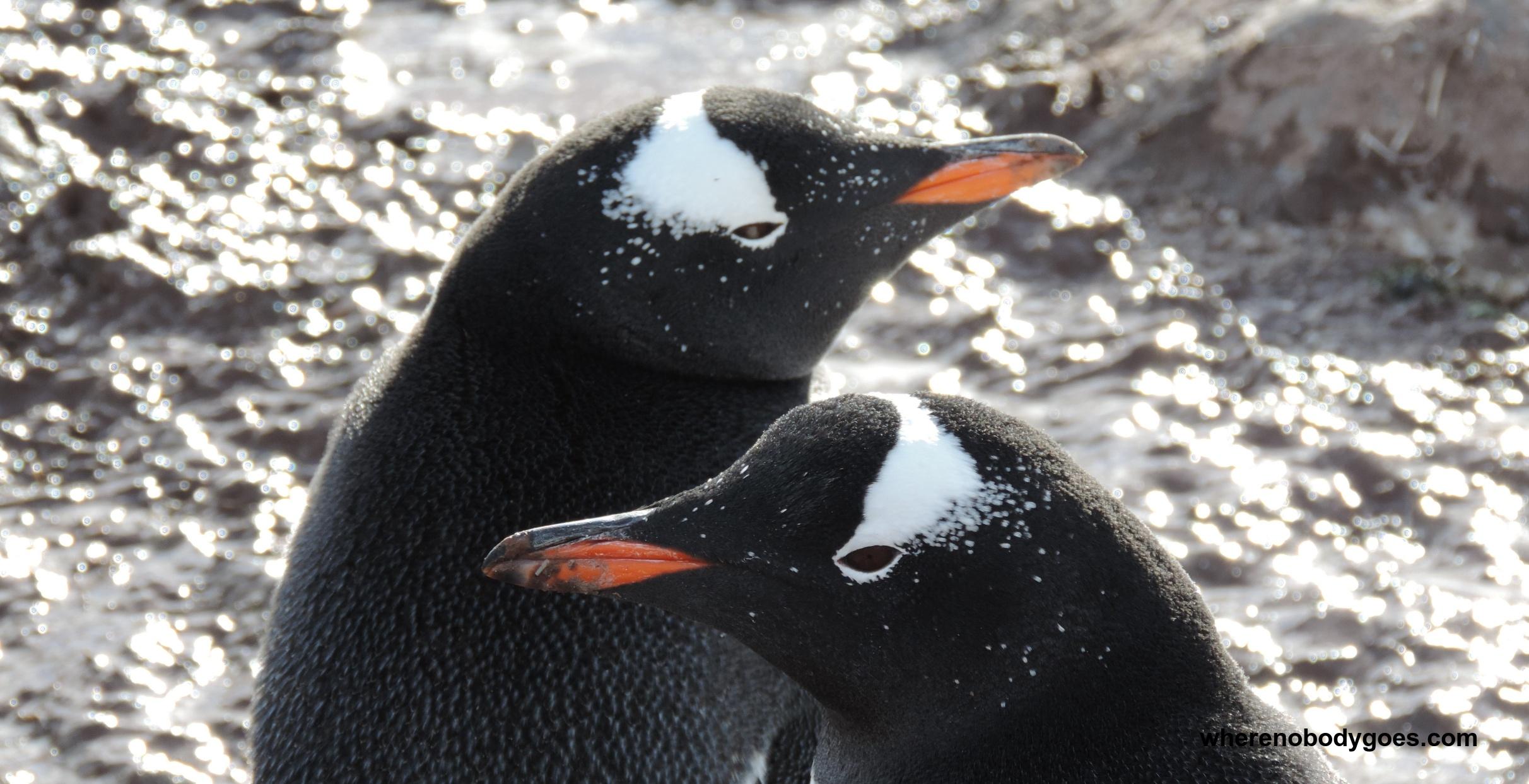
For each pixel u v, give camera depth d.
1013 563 5.16
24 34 17.08
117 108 15.77
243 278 13.66
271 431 12.13
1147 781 5.14
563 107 15.89
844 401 5.56
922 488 5.24
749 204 7.39
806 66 16.23
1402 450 11.27
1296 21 13.94
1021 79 15.12
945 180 7.85
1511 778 8.84
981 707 5.30
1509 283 12.88
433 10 17.92
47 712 10.01
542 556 5.68
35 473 11.99
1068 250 13.63
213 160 15.22
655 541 5.62
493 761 6.77
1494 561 10.30
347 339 13.11
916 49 16.45
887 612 5.32
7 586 10.96
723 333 7.61
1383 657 9.65
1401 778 8.87
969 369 12.46
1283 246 13.40
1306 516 10.79
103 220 14.45
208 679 10.23
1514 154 13.09
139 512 11.57
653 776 6.96
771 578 5.46
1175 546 10.59
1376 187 13.45
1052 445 5.41
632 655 6.99
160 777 9.57
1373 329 12.51
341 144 15.47
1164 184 14.14
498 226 7.46
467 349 7.38
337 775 6.72
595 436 7.29
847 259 7.80
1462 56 13.22
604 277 7.33
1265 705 5.46
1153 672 5.21
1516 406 11.66
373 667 6.83
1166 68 14.62
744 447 7.60
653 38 17.11
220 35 17.25
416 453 7.15
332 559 7.04
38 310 13.52
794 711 7.40
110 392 12.60
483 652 6.86
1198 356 12.37
